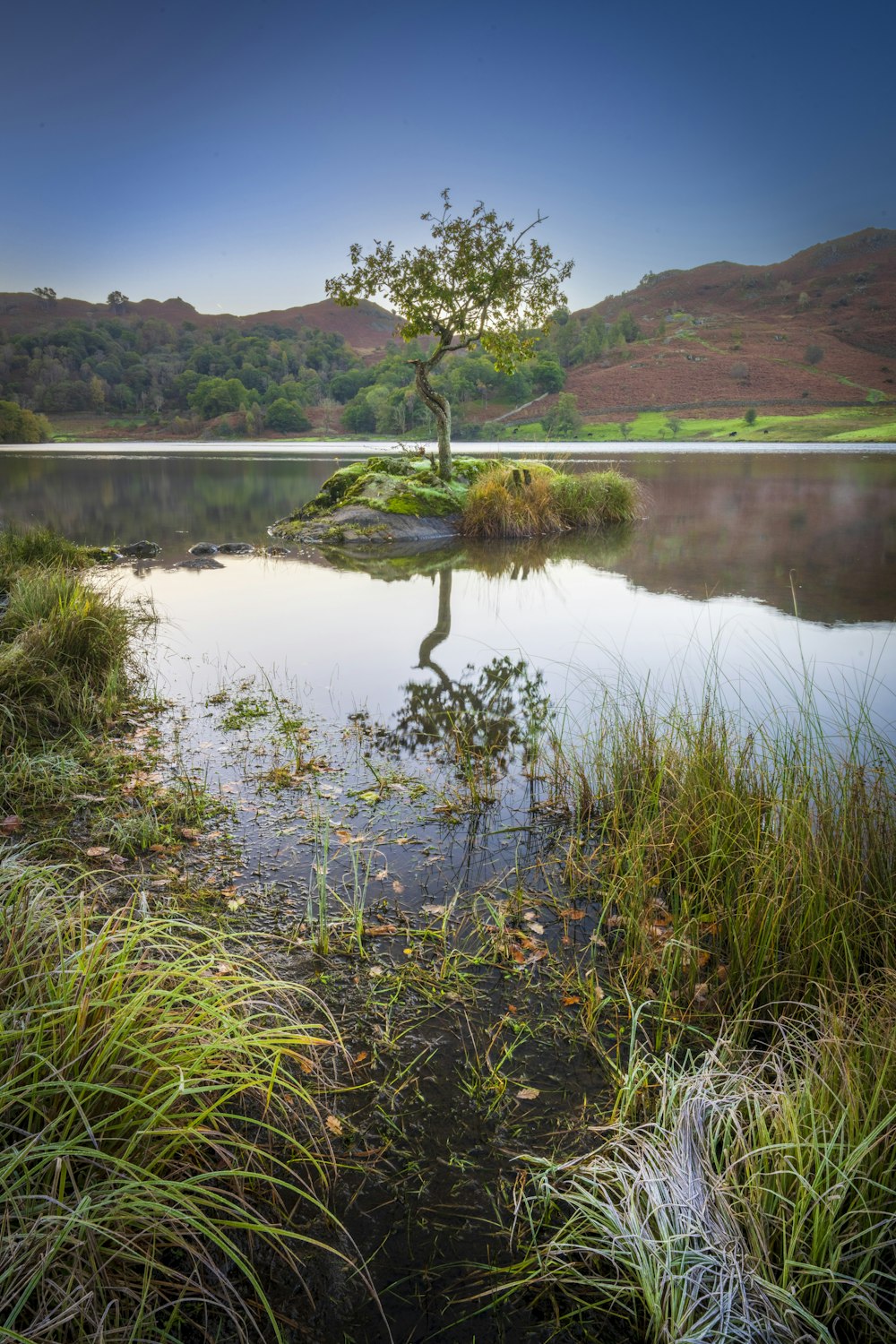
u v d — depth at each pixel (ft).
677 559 40.88
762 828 11.87
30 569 28.66
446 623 27.84
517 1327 5.96
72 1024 6.57
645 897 11.18
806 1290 5.93
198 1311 5.84
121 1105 6.32
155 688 20.66
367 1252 6.50
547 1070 8.50
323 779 15.46
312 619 28.45
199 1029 6.81
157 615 28.71
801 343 629.10
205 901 11.25
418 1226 6.74
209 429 502.79
